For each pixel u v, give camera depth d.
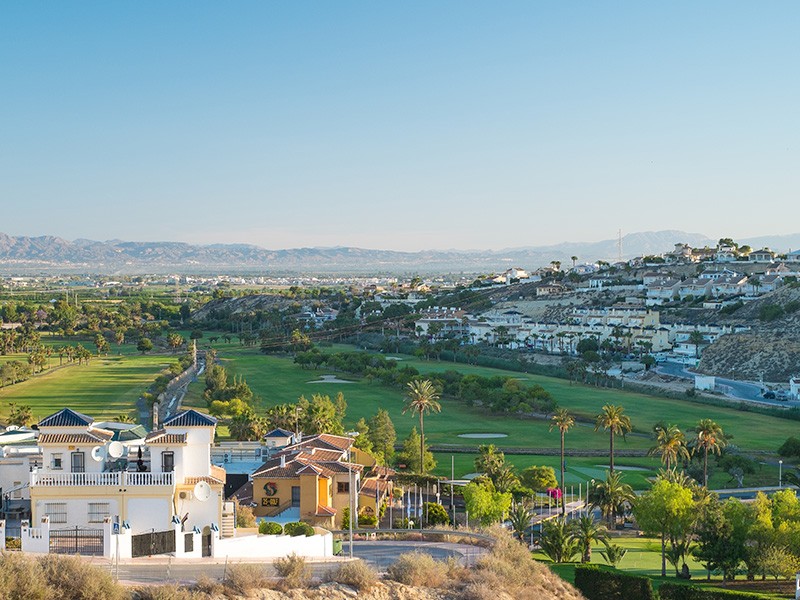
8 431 113.56
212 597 58.50
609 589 81.81
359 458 135.00
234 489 107.38
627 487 131.50
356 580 65.50
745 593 81.31
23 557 56.81
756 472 163.00
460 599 66.81
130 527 74.12
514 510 121.88
